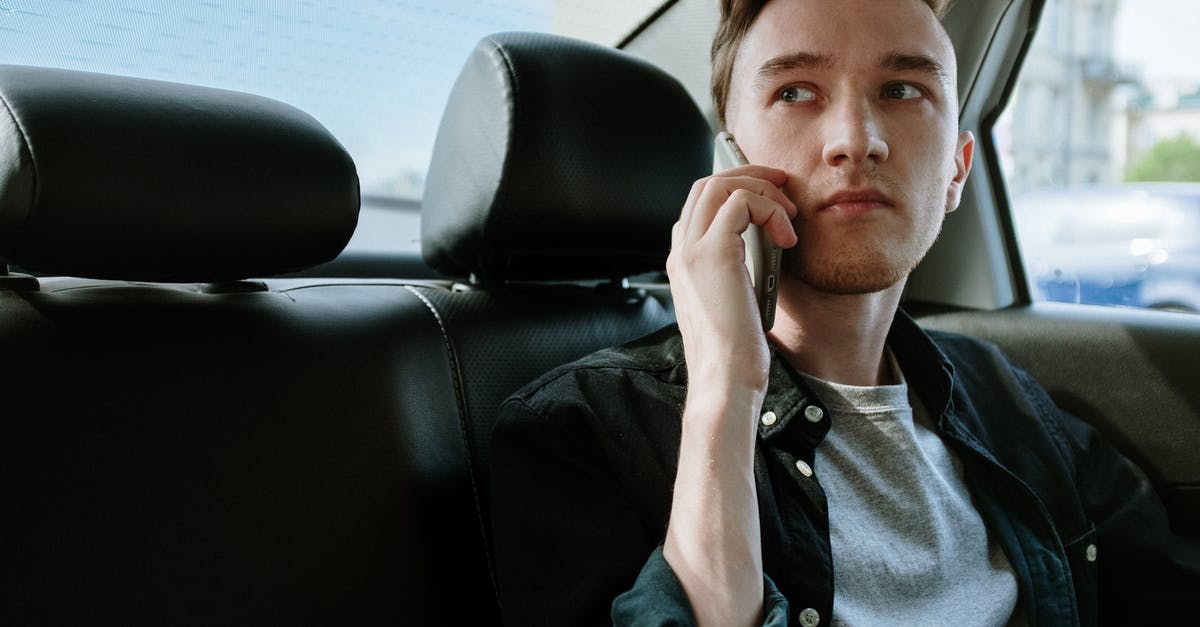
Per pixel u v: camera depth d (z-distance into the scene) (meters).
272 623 0.74
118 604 0.68
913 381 1.04
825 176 0.85
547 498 0.85
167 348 0.77
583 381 0.93
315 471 0.80
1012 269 1.42
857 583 0.85
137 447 0.72
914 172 0.86
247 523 0.75
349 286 1.00
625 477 0.87
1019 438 1.09
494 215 1.01
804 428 0.90
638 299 1.23
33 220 0.69
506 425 0.89
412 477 0.87
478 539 0.92
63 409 0.70
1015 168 1.45
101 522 0.69
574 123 1.03
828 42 0.86
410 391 0.91
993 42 1.35
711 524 0.73
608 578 0.80
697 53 1.48
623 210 1.07
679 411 0.90
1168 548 1.05
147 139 0.74
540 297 1.11
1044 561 0.95
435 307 1.00
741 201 0.82
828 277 0.86
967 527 0.94
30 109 0.70
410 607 0.83
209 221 0.78
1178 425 1.16
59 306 0.75
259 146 0.81
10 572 0.65
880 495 0.91
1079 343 1.26
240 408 0.78
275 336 0.83
